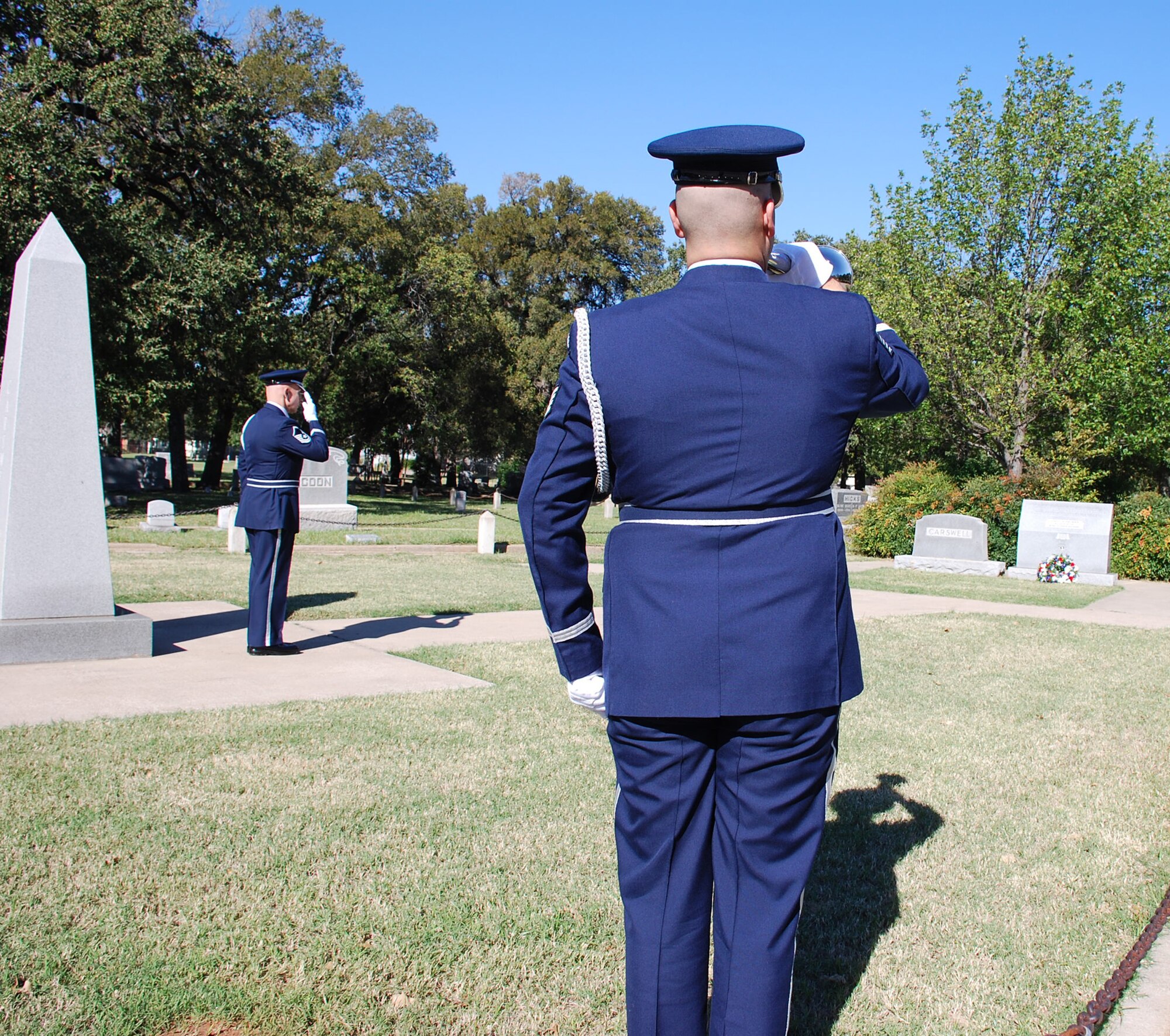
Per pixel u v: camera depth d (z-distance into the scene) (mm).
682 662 1871
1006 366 20953
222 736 4625
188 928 2828
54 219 6180
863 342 1948
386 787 4070
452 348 41000
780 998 1934
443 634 7953
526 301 50531
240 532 14664
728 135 1935
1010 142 20359
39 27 23828
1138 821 4086
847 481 41562
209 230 26156
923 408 21859
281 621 6742
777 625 1865
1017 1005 2639
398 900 3074
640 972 1987
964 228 20969
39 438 6094
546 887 3223
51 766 4078
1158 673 7434
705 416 1869
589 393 1915
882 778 4555
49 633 6027
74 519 6230
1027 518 16344
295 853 3361
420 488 53469
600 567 14445
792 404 1875
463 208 47438
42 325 6086
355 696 5566
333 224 33875
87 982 2533
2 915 2832
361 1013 2475
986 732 5453
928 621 9836
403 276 38219
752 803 1933
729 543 1886
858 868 3520
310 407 6691
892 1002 2631
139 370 24078
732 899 1957
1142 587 15477
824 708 1910
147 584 10281
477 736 4879
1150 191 19734
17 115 20172
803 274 2229
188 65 24562
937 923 3113
